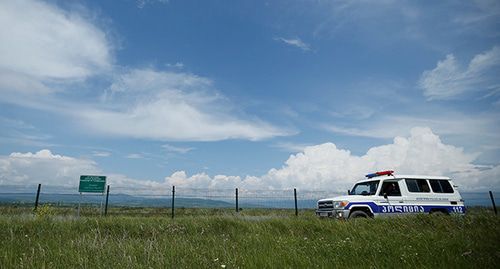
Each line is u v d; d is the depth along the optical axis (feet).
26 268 16.85
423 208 43.98
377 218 35.78
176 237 30.07
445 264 16.84
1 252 20.21
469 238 22.94
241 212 65.36
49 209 47.93
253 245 24.73
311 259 19.01
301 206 66.28
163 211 73.67
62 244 24.48
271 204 67.36
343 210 42.09
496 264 16.52
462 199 46.11
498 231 24.50
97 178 60.39
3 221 33.91
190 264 18.39
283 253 20.25
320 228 34.40
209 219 40.22
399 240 23.52
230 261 18.39
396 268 16.79
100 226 35.27
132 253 20.20
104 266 17.19
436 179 46.19
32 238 27.27
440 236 24.53
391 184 44.88
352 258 19.16
